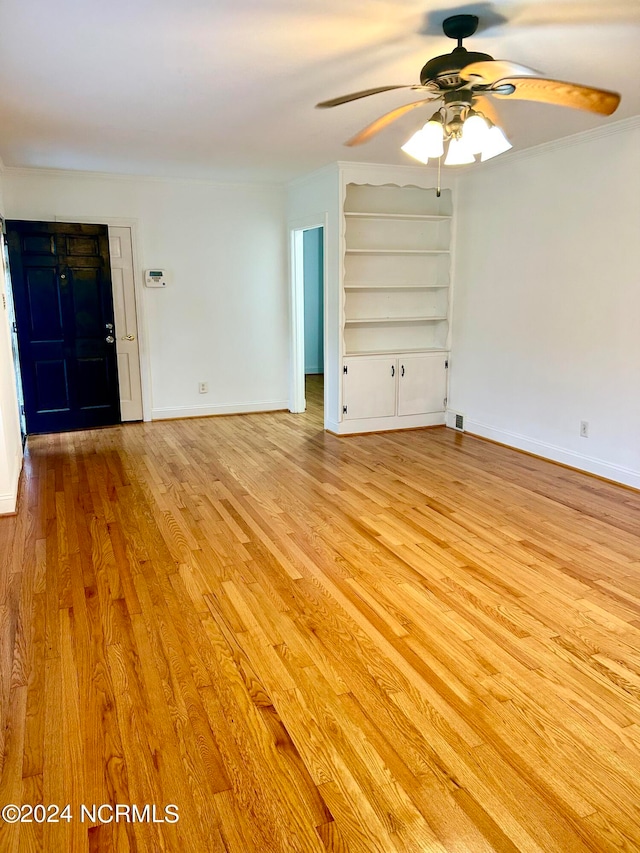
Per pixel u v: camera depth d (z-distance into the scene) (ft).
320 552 10.44
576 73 9.82
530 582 9.37
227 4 7.27
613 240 13.47
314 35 8.21
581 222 14.24
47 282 18.25
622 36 8.31
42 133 13.39
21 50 8.67
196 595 8.98
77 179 18.35
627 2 7.25
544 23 7.89
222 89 10.41
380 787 5.55
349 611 8.55
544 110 11.91
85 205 18.61
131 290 19.63
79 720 6.40
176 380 20.83
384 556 10.29
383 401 19.08
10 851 4.93
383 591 9.11
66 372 18.99
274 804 5.37
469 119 7.61
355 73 9.66
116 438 18.37
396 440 18.21
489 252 17.38
